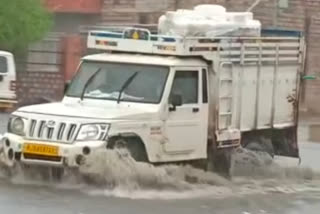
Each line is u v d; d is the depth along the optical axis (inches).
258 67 1173.7
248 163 1166.3
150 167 1003.3
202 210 922.1
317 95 2832.2
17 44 2516.0
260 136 1200.2
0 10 2460.6
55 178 1008.9
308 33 2856.8
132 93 1048.8
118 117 987.3
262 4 2748.5
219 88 1103.6
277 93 1214.9
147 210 899.4
